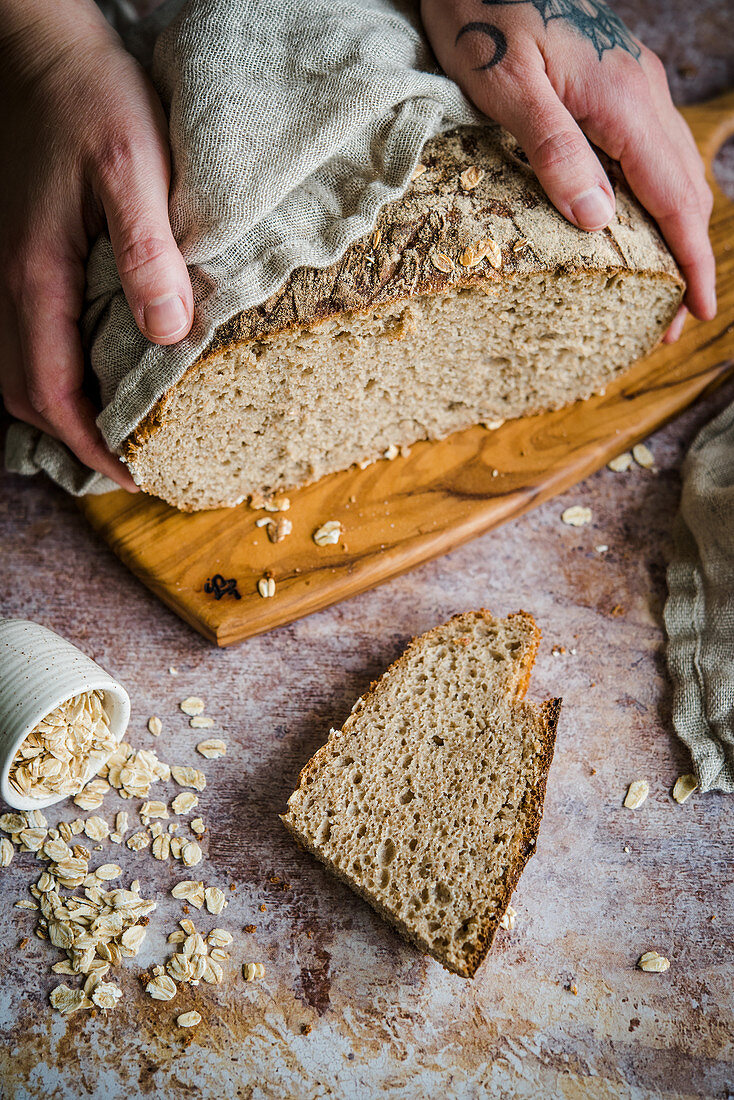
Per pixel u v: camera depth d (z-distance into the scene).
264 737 0.51
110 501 0.55
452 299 0.51
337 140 0.48
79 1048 0.44
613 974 0.46
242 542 0.54
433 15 0.51
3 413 0.59
